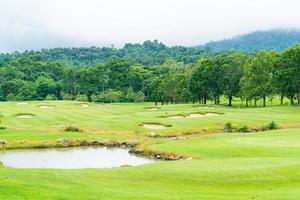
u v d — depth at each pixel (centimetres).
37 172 3394
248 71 12456
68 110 11338
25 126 8300
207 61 14262
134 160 5597
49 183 2980
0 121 8444
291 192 2825
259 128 8081
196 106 12356
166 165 3894
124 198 2667
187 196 2788
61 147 6712
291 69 11250
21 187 2717
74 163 5419
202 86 14350
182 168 3709
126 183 3297
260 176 3309
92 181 3284
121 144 6912
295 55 11206
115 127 8131
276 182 3162
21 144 6656
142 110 11650
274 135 6575
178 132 7694
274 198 2662
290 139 6031
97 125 8269
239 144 5638
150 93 18312
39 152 6259
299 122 8594
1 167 3794
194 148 5653
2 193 2545
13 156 5906
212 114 9906
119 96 19475
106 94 19550
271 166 3588
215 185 3181
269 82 11900
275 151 5019
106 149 6544
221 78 13812
